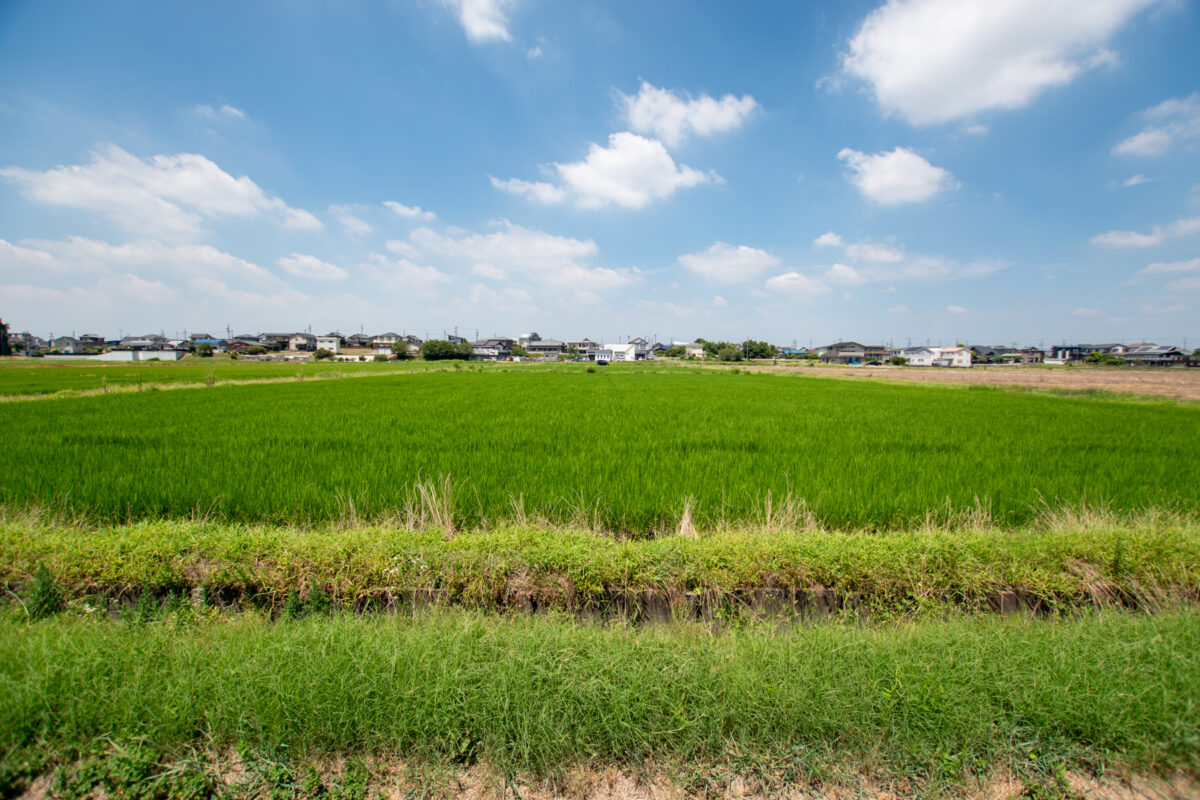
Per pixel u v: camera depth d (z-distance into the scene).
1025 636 2.71
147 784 1.98
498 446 8.54
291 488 5.70
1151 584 3.48
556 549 3.68
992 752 2.11
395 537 3.91
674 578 3.49
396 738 2.09
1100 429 11.48
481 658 2.41
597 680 2.24
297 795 1.99
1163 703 2.20
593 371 54.47
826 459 7.59
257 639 2.62
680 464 7.16
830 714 2.15
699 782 2.05
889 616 3.30
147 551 3.52
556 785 2.03
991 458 7.84
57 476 6.07
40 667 2.32
